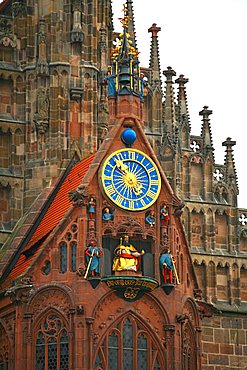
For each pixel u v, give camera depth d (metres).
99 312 92.50
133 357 92.88
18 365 92.38
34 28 105.44
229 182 109.00
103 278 92.62
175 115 108.50
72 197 94.06
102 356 92.00
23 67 104.94
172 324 94.00
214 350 105.44
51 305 92.88
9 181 102.94
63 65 103.94
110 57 107.12
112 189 94.44
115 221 94.12
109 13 108.38
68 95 103.81
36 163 103.00
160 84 108.38
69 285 92.88
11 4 106.88
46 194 101.62
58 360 92.00
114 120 96.75
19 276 93.69
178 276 95.62
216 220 108.12
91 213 93.56
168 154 107.00
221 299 106.75
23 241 99.75
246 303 107.31
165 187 96.00
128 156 95.44
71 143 103.25
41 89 103.81
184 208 107.00
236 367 105.75
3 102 104.25
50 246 93.81
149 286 93.31
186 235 103.94
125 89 96.75
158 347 93.62
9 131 103.75
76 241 93.44
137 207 94.69
